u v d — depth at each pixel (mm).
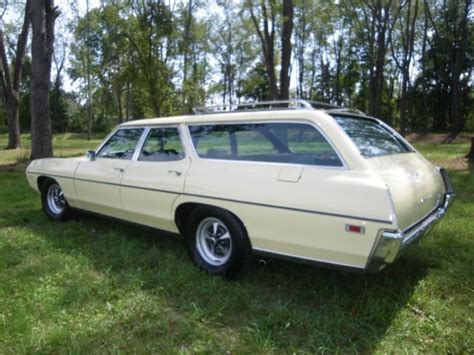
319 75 46938
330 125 3326
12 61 31266
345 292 3512
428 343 2791
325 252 3113
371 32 31109
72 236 5195
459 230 5188
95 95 24828
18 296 3488
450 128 37031
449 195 4211
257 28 19312
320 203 3078
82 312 3219
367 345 2758
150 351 2717
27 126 52406
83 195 5316
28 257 4434
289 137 3506
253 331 2910
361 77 43656
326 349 2703
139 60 19438
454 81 31297
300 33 37781
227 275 3750
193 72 24047
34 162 6320
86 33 19578
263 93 49250
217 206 3725
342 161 3162
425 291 3512
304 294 3498
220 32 41281
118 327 3008
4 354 2676
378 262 2898
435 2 33219
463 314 3160
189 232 4070
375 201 2867
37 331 2920
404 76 30609
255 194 3451
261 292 3568
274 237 3385
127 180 4617
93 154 5340
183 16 23156
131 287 3627
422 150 18312
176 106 21328
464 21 30266
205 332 2914
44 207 6125
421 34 35656
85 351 2715
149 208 4426
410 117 38781
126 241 4852
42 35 12641
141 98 21062
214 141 4023
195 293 3529
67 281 3775
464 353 2678
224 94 45656
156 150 4562
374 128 4094
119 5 18562
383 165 3320
